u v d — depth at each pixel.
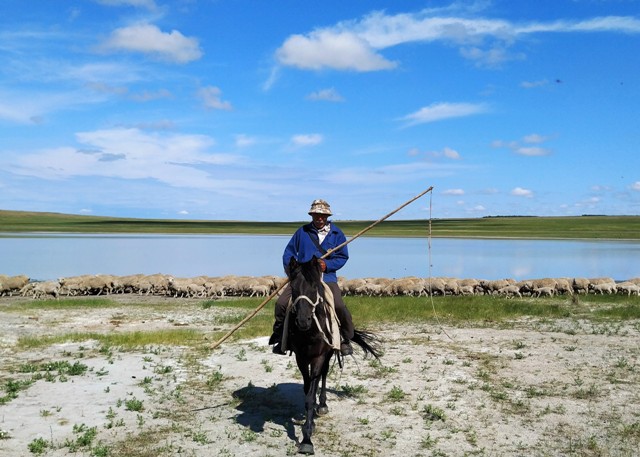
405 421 8.37
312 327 7.29
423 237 122.00
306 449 7.09
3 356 12.72
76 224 177.62
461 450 7.32
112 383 10.26
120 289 32.97
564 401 9.26
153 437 7.71
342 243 8.02
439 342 14.08
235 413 8.74
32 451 7.13
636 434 7.81
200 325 18.47
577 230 142.38
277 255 67.12
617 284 29.12
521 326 16.77
